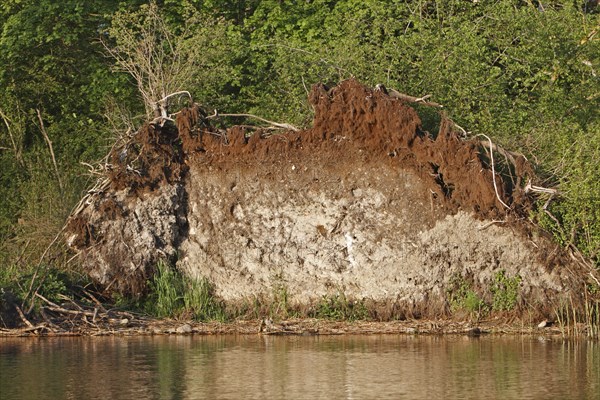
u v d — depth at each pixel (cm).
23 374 2955
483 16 4884
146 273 4153
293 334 3769
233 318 4056
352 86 4059
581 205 3906
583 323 3844
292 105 4547
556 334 3738
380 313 3984
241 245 4119
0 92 5519
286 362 3123
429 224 3975
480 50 4644
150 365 3088
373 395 2634
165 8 5409
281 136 4131
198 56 4891
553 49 4734
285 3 5394
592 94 4716
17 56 5475
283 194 4106
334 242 4038
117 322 3909
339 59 4616
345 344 3506
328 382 2803
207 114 4388
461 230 3959
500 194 3925
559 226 3909
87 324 3878
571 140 4203
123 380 2853
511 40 4862
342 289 4025
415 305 3969
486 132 4316
